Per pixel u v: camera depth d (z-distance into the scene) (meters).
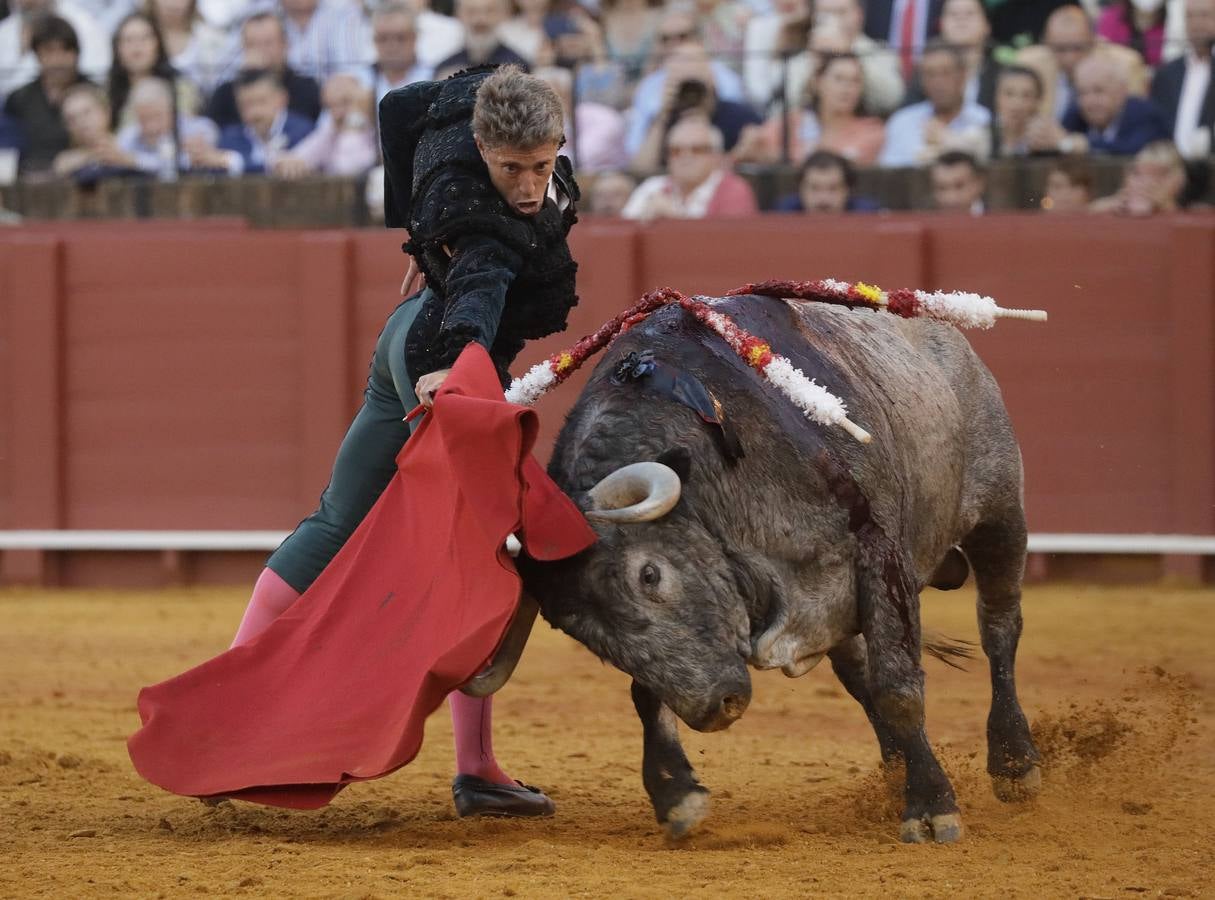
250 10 31.72
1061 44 27.94
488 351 9.18
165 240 27.48
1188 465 25.48
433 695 9.04
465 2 29.98
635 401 9.20
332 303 27.03
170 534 27.48
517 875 8.70
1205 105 27.52
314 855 9.32
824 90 28.28
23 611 24.89
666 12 29.88
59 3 32.59
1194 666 18.44
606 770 12.77
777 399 9.45
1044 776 11.84
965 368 11.75
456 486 9.28
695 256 26.05
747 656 9.02
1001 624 12.23
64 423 27.72
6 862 9.23
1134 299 25.58
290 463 27.25
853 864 8.95
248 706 9.84
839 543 9.45
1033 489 25.86
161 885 8.57
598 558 8.70
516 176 9.14
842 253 25.81
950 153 27.36
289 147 30.62
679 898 8.12
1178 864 9.09
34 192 30.89
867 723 15.26
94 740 14.33
